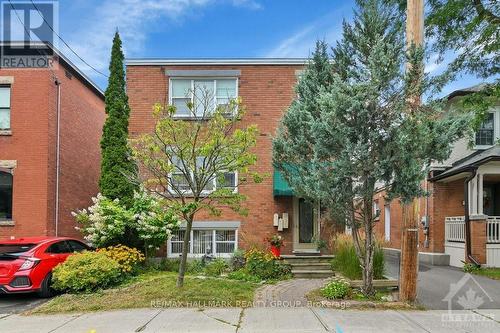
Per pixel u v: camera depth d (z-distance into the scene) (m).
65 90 17.38
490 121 17.70
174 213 11.31
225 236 15.50
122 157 14.26
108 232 12.77
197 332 7.11
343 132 8.22
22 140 15.80
